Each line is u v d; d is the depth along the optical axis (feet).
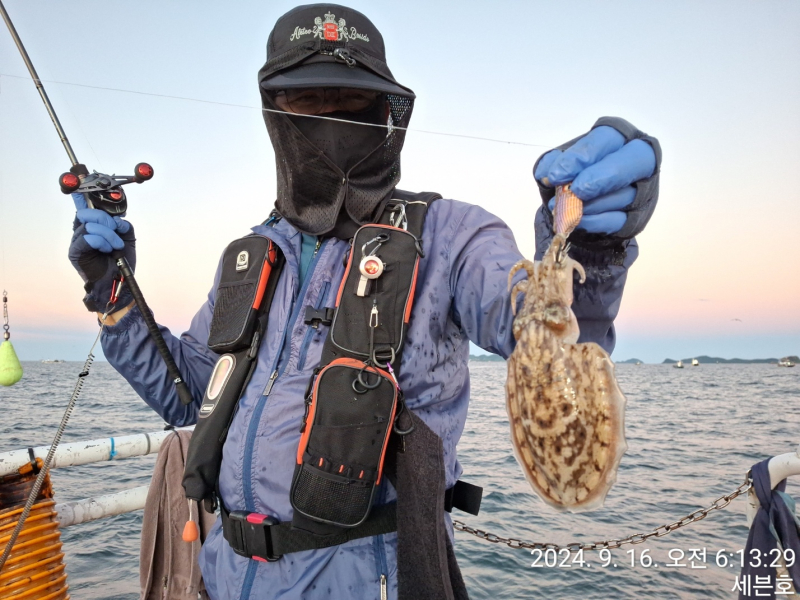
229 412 5.49
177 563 8.39
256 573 4.97
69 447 8.27
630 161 3.89
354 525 4.63
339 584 4.70
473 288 5.02
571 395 3.96
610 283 4.58
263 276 5.69
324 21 5.60
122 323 6.58
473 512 5.40
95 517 8.63
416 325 5.01
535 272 4.24
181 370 6.84
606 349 4.97
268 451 5.01
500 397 117.70
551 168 3.98
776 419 88.17
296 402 5.07
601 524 27.02
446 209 5.49
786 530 7.88
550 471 4.12
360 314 4.94
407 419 4.79
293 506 4.67
